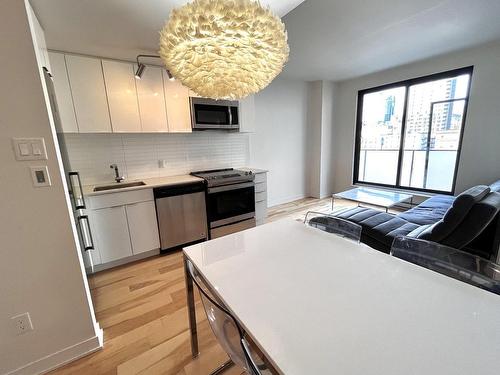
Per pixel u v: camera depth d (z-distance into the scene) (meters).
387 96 4.54
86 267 1.84
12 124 1.12
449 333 0.66
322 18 2.20
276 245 1.27
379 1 1.94
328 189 5.24
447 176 4.08
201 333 1.62
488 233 2.08
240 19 0.86
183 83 1.25
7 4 1.05
